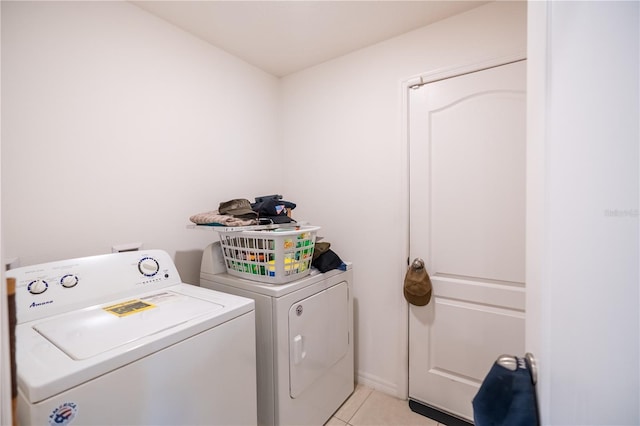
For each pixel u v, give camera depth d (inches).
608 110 17.0
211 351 40.4
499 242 63.2
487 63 62.6
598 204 17.4
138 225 61.2
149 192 63.0
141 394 32.6
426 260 71.6
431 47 69.1
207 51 74.5
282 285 56.2
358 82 80.0
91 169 54.3
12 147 45.8
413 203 73.1
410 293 70.6
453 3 62.1
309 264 64.1
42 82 48.6
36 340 33.7
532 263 22.4
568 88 19.3
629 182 16.0
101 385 29.4
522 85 59.8
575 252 18.7
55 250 50.1
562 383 19.4
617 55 16.6
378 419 68.6
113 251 54.8
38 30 48.0
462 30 65.2
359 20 67.2
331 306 68.2
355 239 81.9
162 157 65.2
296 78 92.7
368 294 80.1
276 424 54.1
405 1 61.1
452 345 69.2
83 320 39.3
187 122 70.0
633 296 15.9
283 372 54.6
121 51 58.2
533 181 22.2
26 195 47.1
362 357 82.0
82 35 53.0
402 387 75.2
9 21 45.3
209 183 74.9
